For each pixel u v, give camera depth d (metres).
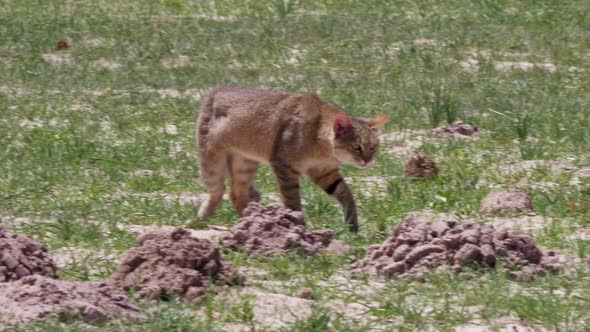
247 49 23.62
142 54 23.25
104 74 21.86
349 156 13.87
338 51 23.44
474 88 20.83
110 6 27.08
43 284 10.29
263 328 10.12
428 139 18.02
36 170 15.89
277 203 14.37
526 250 11.84
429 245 11.70
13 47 23.52
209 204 14.41
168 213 14.14
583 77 21.73
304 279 11.60
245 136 14.05
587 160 16.66
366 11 26.77
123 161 16.55
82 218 13.87
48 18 25.64
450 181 15.69
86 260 12.00
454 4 27.23
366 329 10.12
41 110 19.41
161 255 11.02
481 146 17.48
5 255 11.02
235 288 11.15
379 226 13.72
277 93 14.09
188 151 17.27
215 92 14.43
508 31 25.22
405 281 11.45
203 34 24.56
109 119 19.02
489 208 14.30
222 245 12.42
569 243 12.89
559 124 18.45
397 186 15.04
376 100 20.23
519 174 15.88
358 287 11.33
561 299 10.84
